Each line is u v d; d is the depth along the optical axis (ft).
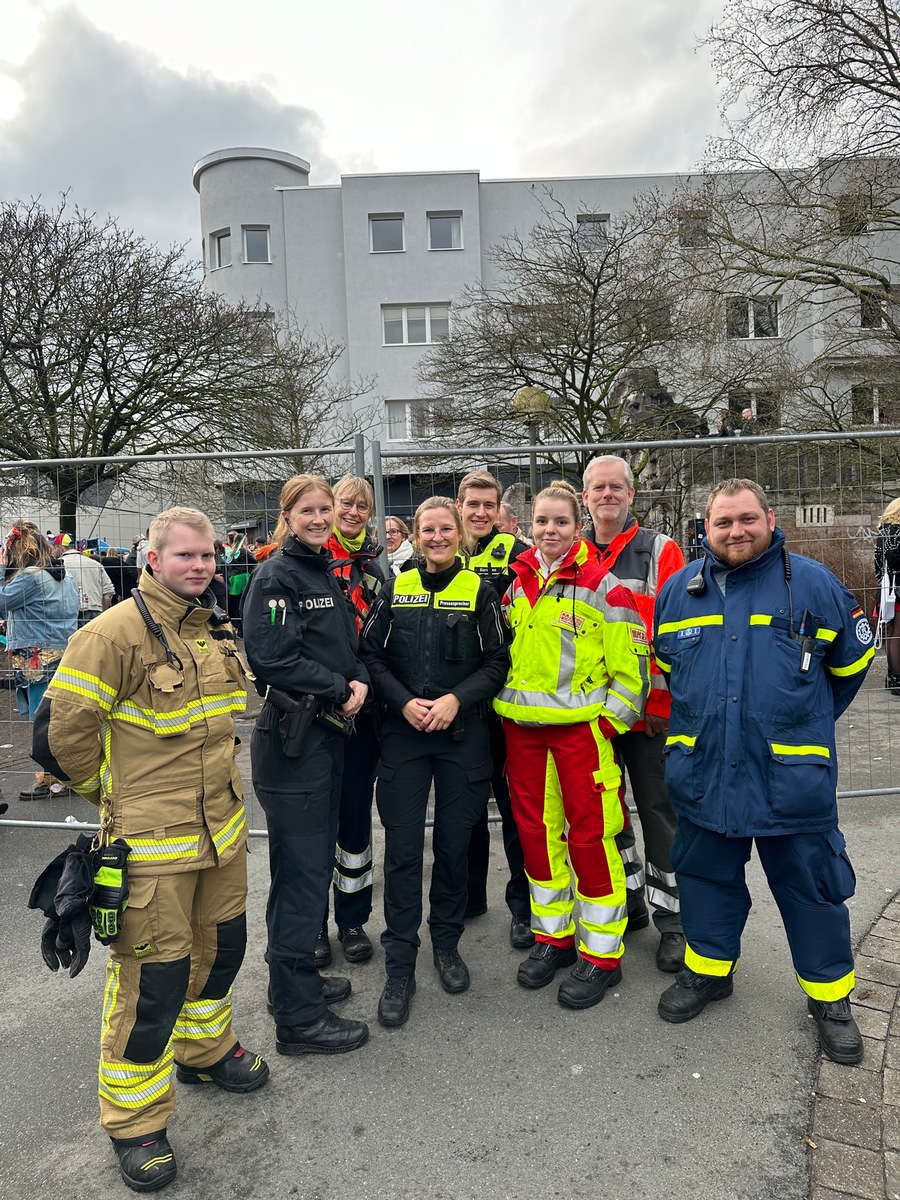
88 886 6.76
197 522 7.47
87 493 17.46
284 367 48.44
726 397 47.52
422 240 92.48
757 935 10.94
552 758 9.77
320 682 8.56
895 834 14.08
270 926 8.77
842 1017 8.45
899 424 40.57
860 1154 7.00
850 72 38.09
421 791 9.69
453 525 9.68
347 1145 7.39
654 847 10.52
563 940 10.11
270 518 16.14
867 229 39.42
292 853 8.63
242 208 93.20
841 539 15.70
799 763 8.23
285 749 8.38
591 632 9.45
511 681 9.68
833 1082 7.95
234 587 15.60
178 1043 8.09
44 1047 9.12
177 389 42.55
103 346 40.57
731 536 8.54
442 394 56.70
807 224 40.47
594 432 49.98
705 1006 9.31
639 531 11.09
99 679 6.91
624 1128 7.43
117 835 7.08
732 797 8.39
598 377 49.73
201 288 45.03
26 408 39.81
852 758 18.28
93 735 7.00
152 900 7.00
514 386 51.21
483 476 12.18
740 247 42.57
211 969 7.94
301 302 93.97
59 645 17.70
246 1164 7.22
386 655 9.92
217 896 7.84
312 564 9.08
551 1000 9.66
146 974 7.02
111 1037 7.09
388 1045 8.85
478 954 10.81
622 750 10.85
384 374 93.15
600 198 91.35
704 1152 7.10
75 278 39.68
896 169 38.55
